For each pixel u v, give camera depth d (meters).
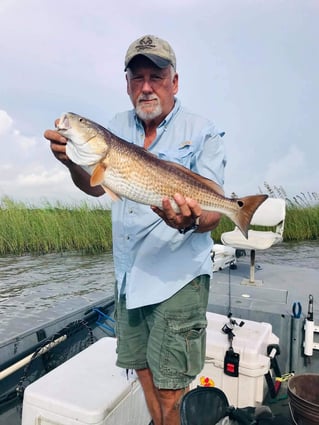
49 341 3.26
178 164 2.21
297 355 3.77
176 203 2.07
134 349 2.51
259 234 5.14
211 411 2.35
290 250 14.21
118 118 2.78
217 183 2.29
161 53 2.27
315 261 11.72
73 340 3.63
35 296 7.76
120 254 2.47
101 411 2.28
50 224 13.94
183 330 2.25
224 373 3.07
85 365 2.81
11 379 2.96
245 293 4.63
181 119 2.43
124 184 2.19
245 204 2.34
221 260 5.90
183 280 2.24
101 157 2.15
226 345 3.10
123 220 2.43
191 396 2.29
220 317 3.65
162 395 2.31
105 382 2.59
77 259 12.55
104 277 9.80
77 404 2.32
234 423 2.36
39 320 5.35
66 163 2.29
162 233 2.29
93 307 4.25
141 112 2.37
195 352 2.29
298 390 2.59
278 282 5.26
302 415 2.28
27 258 12.73
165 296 2.24
